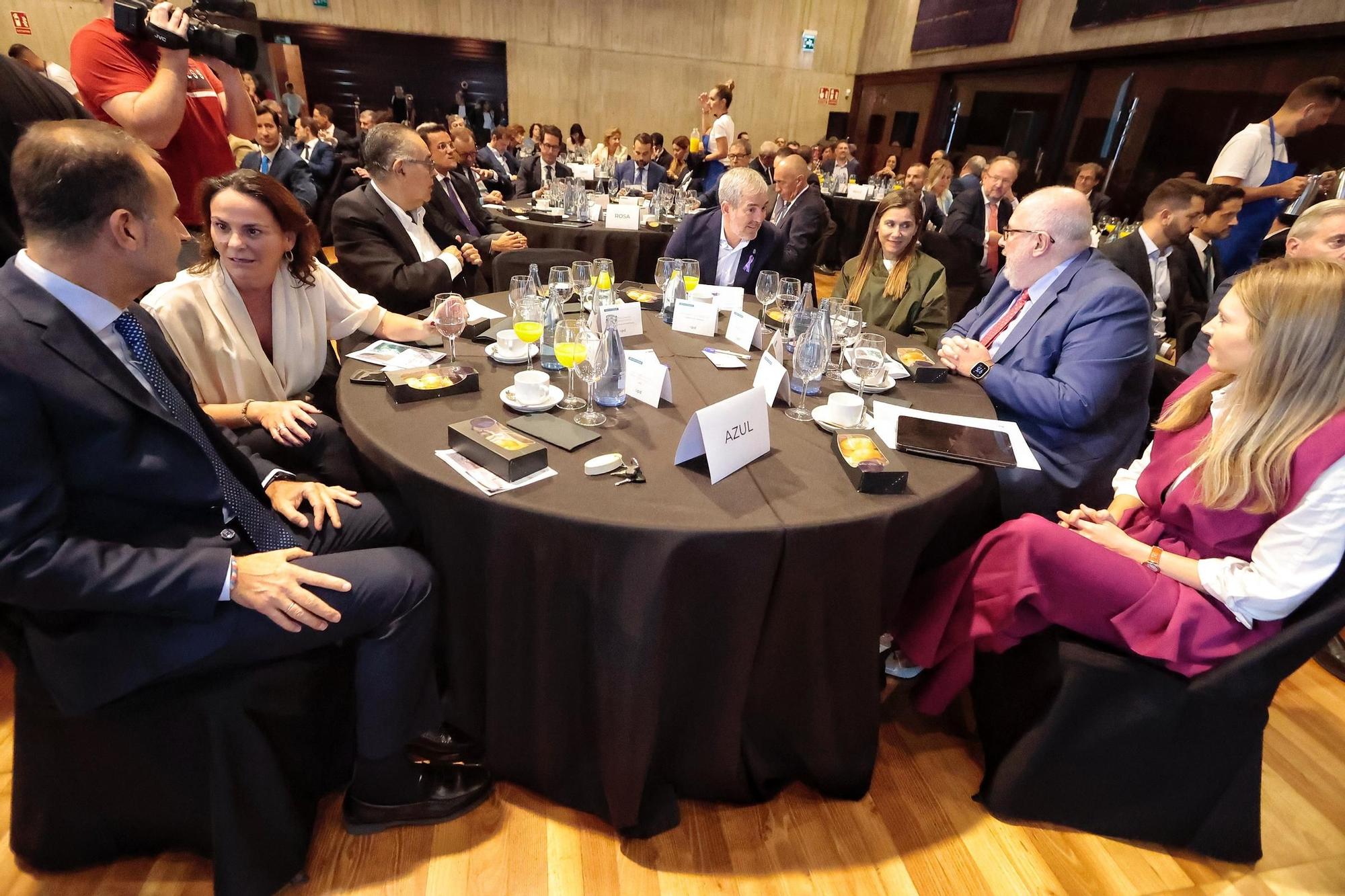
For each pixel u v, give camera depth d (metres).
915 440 1.42
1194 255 3.21
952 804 1.49
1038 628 1.37
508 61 9.29
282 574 1.07
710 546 1.07
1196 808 1.35
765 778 1.42
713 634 1.19
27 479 0.92
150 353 1.10
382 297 2.48
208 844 1.20
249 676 1.09
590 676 1.25
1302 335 1.11
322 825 1.35
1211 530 1.27
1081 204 1.80
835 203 6.39
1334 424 1.11
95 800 1.15
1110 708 1.30
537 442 1.31
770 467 1.29
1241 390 1.21
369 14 8.67
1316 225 2.04
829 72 10.16
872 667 1.34
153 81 1.91
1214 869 1.38
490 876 1.28
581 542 1.09
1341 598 1.09
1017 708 1.43
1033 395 1.75
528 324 1.64
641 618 1.11
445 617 1.32
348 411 1.41
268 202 1.50
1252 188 3.43
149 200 0.99
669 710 1.30
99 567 0.94
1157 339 2.92
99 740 1.09
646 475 1.23
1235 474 1.19
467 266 3.05
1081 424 1.74
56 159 0.91
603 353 1.44
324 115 6.91
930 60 8.40
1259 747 1.27
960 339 1.91
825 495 1.20
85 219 0.94
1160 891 1.33
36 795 1.13
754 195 2.60
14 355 0.91
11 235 1.52
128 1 1.75
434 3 8.79
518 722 1.34
